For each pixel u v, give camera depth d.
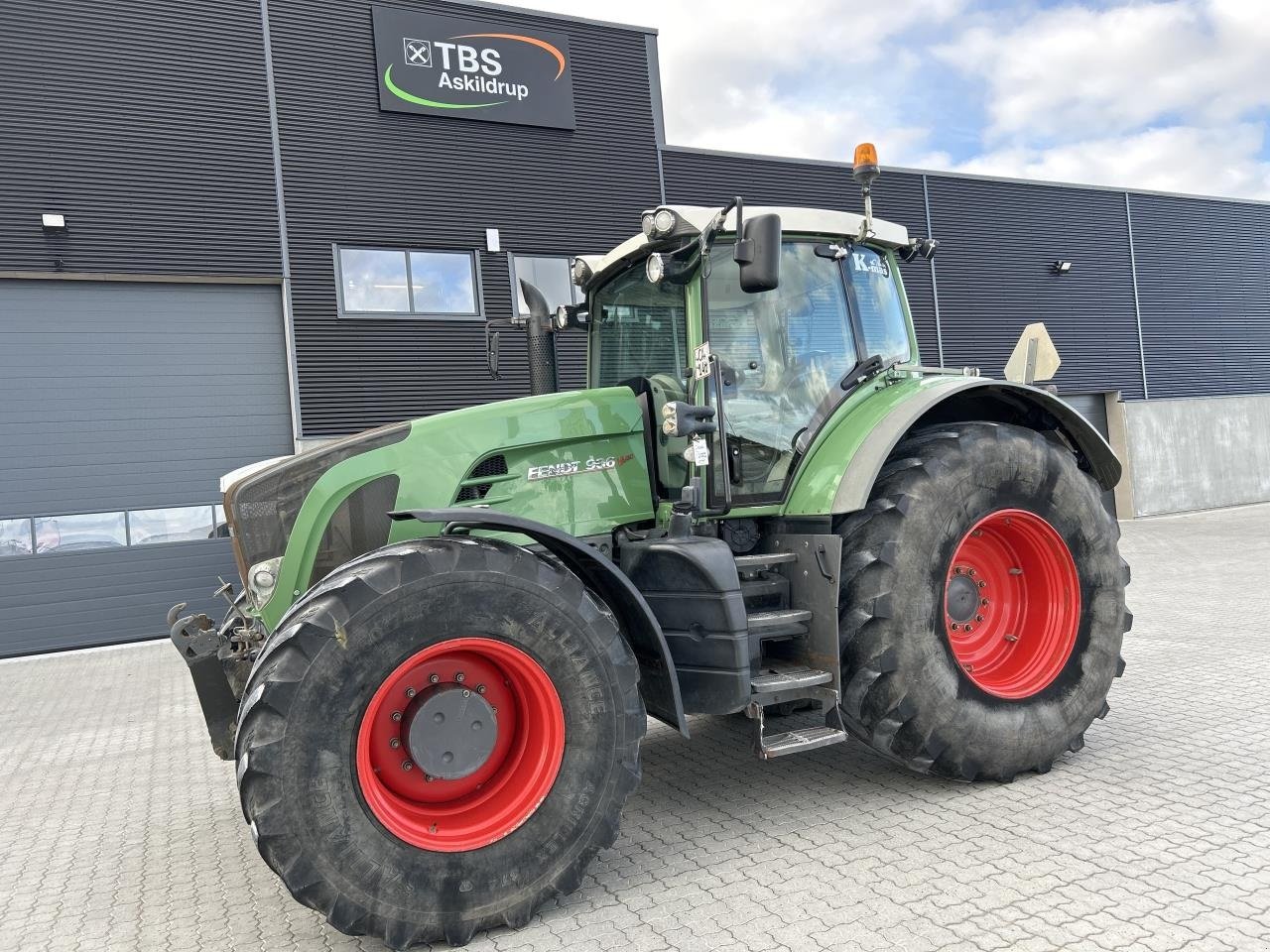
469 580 2.66
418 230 11.81
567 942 2.53
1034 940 2.35
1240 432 20.38
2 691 7.79
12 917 3.04
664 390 3.75
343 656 2.49
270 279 10.96
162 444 10.52
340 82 11.41
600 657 2.80
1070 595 3.85
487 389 12.14
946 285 16.81
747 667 3.14
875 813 3.39
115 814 4.18
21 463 9.95
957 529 3.57
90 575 10.11
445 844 2.58
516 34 12.44
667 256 3.60
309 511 3.14
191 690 7.26
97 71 10.24
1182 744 4.00
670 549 3.23
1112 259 18.72
